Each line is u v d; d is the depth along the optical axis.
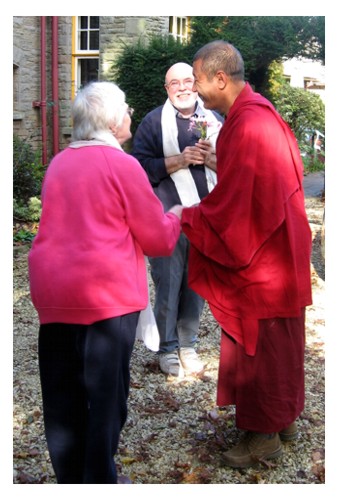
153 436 3.04
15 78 10.09
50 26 10.84
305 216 2.70
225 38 10.65
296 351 2.69
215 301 2.73
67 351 2.43
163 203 3.48
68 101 11.07
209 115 3.41
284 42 11.18
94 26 11.09
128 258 2.34
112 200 2.30
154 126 3.47
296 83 21.19
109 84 2.44
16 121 10.23
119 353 2.32
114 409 2.33
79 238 2.28
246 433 2.82
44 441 3.04
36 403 3.42
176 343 3.76
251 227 2.54
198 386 3.61
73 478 2.50
